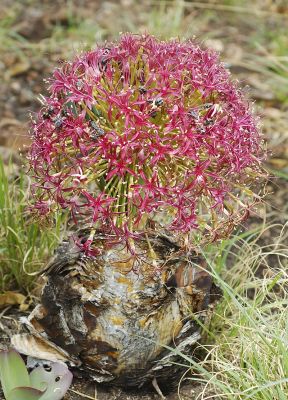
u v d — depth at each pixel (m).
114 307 2.79
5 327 3.46
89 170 2.59
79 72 2.70
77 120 2.53
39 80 5.70
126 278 2.77
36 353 2.99
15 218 3.65
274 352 2.95
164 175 2.61
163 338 2.88
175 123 2.50
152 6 7.02
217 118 2.61
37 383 2.87
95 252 2.70
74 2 6.96
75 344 2.91
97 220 2.61
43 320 2.93
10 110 5.29
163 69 2.57
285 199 4.55
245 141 2.69
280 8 7.25
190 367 2.93
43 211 2.76
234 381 3.02
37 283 3.62
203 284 2.92
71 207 2.61
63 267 2.84
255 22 6.98
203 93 2.59
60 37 6.30
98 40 6.06
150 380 3.04
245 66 6.09
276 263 4.03
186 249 2.71
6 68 5.82
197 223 2.68
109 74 2.59
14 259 3.63
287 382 2.92
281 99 5.61
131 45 2.68
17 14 6.67
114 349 2.85
